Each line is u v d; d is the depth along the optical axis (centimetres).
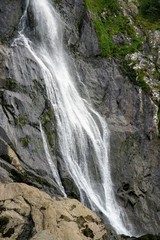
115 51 3353
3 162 1947
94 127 2728
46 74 2581
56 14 3109
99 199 2464
